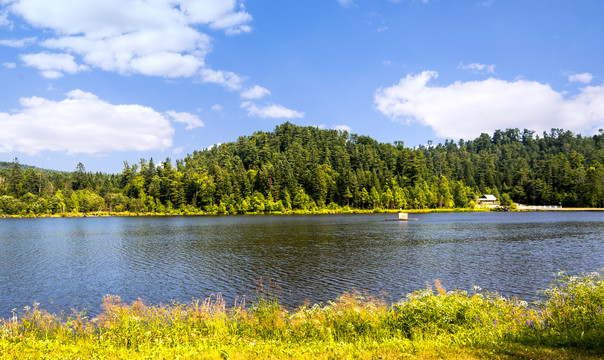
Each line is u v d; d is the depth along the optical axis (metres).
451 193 157.62
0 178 158.75
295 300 22.77
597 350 8.38
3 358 8.94
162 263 35.06
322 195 142.62
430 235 56.75
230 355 8.94
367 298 22.64
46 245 49.44
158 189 144.00
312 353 9.08
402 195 147.75
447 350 8.87
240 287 25.97
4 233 67.94
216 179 144.12
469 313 11.69
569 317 10.80
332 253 39.56
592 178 139.00
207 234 61.47
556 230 61.78
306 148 198.00
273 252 40.59
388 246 44.66
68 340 11.29
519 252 38.78
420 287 25.19
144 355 9.05
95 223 95.81
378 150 199.38
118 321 12.20
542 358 8.05
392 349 9.14
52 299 23.53
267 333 11.67
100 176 189.25
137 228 76.94
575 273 28.25
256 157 186.00
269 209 136.50
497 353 8.50
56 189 152.62
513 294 23.02
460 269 30.52
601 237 51.19
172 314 12.95
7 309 21.59
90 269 32.56
